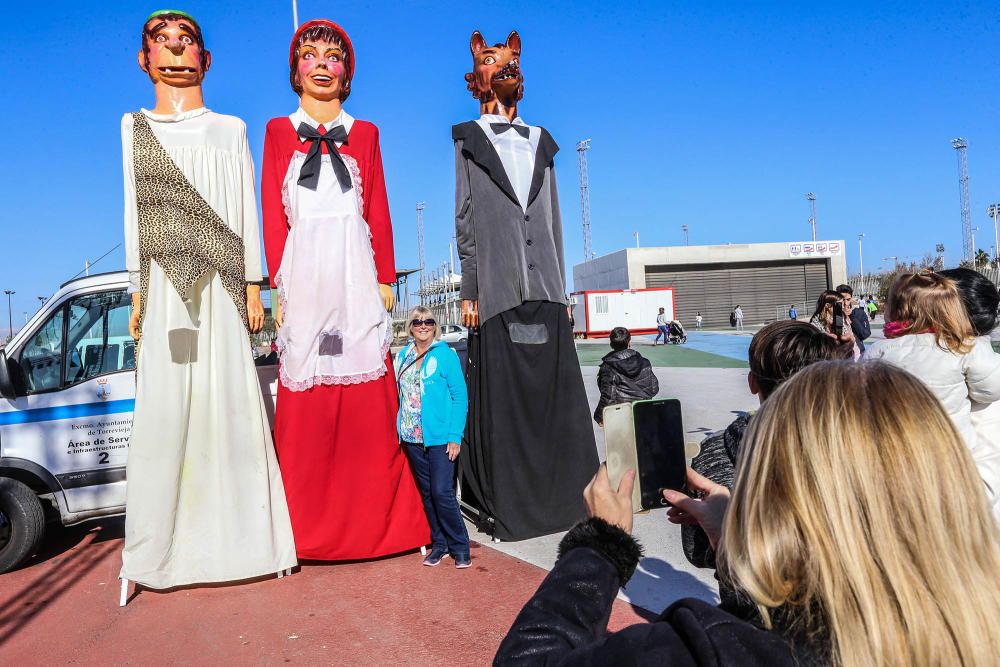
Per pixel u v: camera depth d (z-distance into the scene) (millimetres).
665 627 1180
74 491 5664
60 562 5723
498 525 5738
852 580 1047
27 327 5754
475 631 4047
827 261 48844
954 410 2963
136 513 4715
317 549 5207
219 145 5027
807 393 1188
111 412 5789
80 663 3848
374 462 5336
